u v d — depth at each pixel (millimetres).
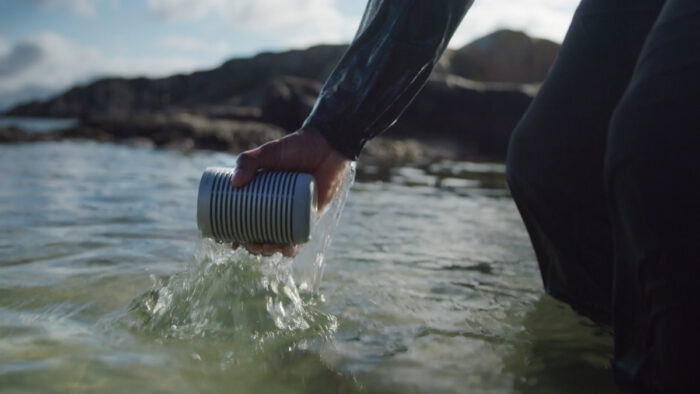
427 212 1953
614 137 727
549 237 985
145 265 1154
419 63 952
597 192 900
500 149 5480
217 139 4637
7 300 964
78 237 1352
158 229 1465
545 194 949
